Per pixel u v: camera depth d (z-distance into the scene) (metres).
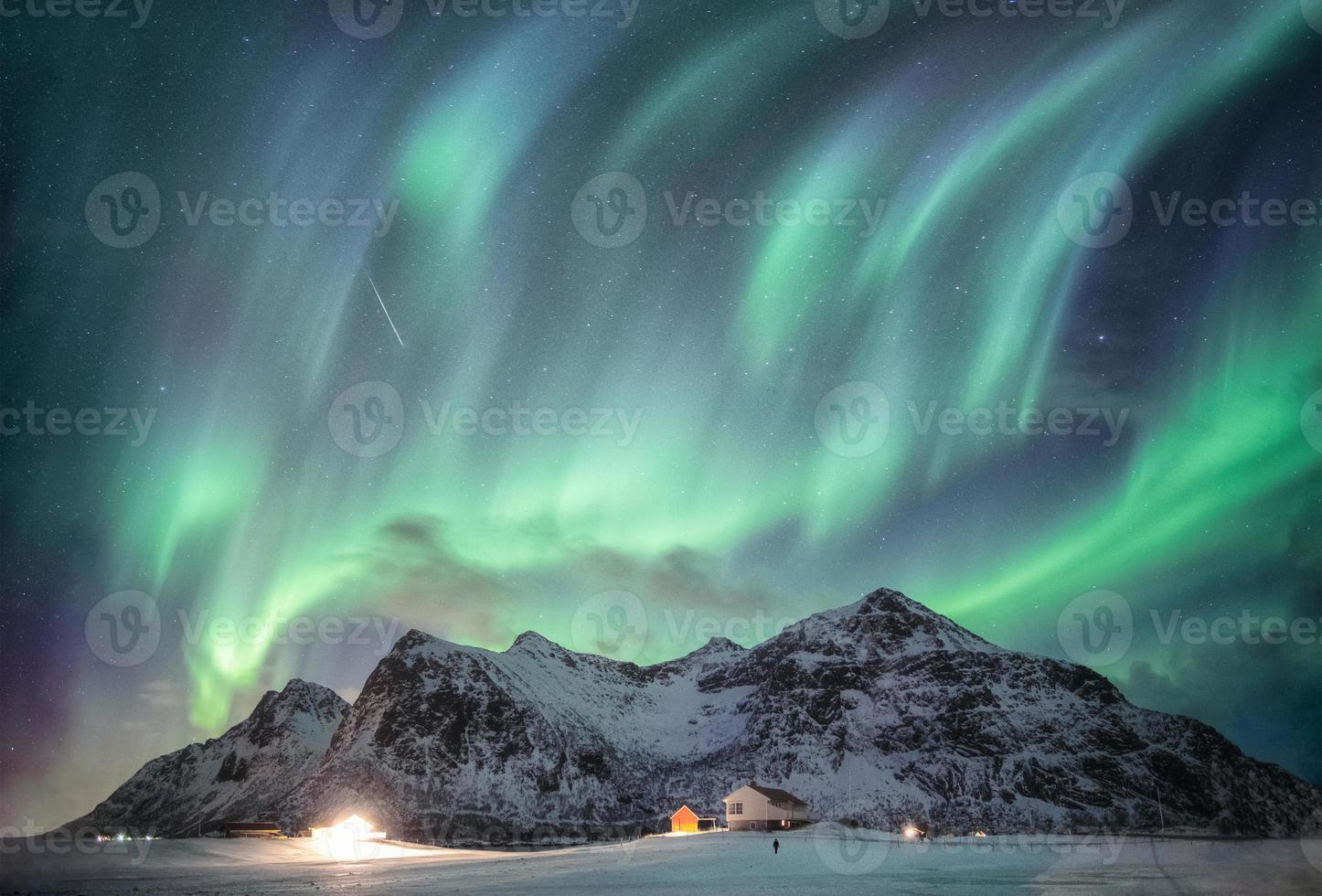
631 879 99.44
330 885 93.94
